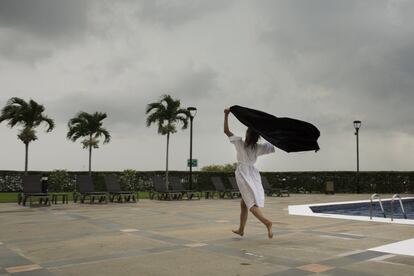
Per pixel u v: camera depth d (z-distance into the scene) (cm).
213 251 540
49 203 1440
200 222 900
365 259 488
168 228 790
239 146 566
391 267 446
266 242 613
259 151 570
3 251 546
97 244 600
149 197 1977
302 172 2803
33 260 487
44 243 611
